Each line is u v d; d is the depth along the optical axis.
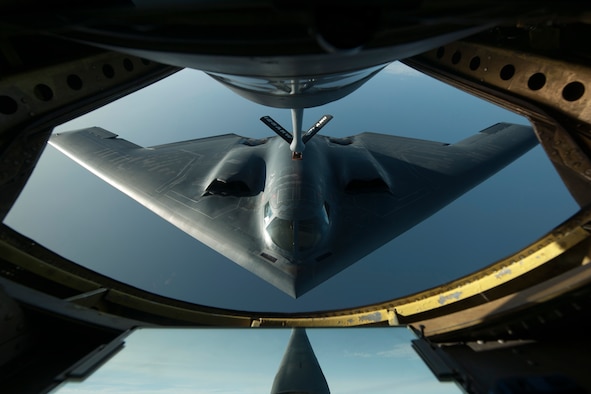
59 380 5.46
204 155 40.75
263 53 7.85
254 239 28.58
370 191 33.47
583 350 5.95
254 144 43.03
